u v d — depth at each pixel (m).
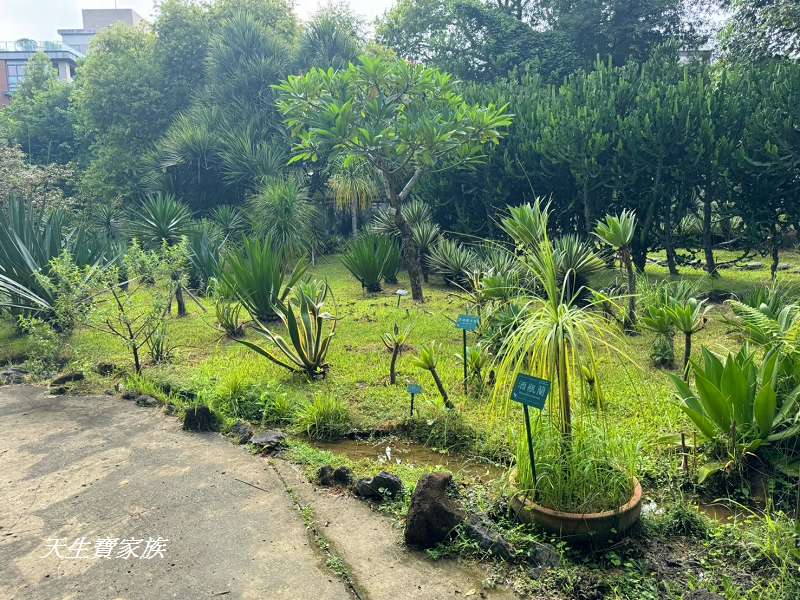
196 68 21.55
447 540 3.12
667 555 2.99
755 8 12.84
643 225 10.85
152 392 5.66
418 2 24.22
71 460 4.29
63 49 51.28
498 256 9.66
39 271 7.34
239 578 2.92
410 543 3.14
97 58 21.45
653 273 11.66
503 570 2.91
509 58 20.38
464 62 21.22
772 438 3.59
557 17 22.66
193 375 6.03
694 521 3.20
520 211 6.04
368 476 3.88
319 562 3.03
